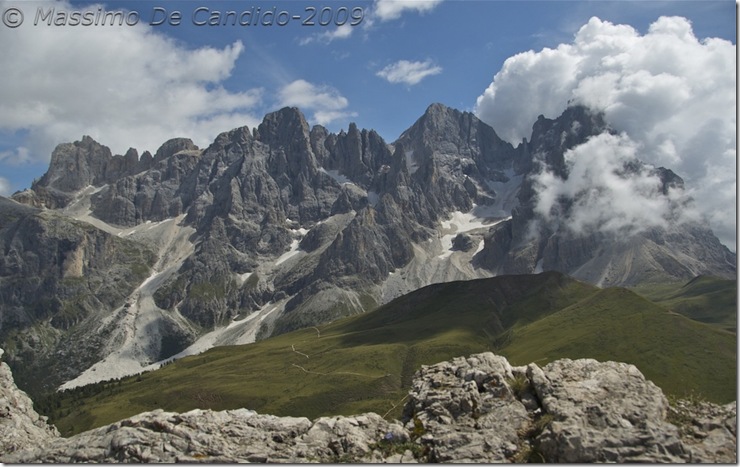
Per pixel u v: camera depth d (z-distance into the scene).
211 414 37.69
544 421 34.19
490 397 37.25
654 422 32.44
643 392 35.50
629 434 31.64
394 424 37.06
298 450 34.75
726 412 34.94
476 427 35.50
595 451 30.88
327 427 36.81
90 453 34.16
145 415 36.69
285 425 37.34
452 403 37.28
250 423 37.34
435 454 33.72
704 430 33.44
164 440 34.72
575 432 31.66
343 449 35.16
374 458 34.16
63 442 35.50
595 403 34.28
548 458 31.86
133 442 34.31
